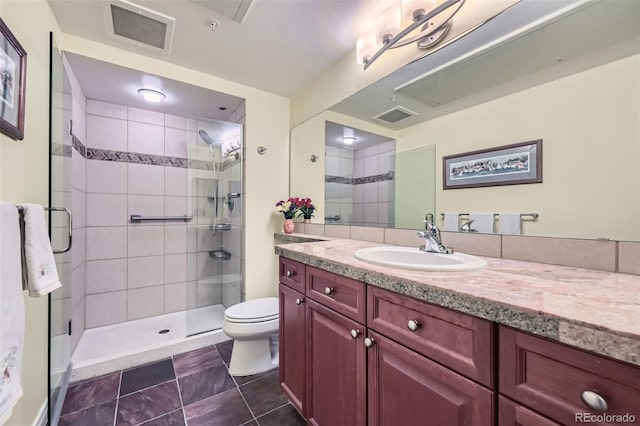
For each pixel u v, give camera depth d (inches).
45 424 47.2
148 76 73.0
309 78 83.4
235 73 80.2
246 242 89.0
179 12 54.6
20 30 40.1
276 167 94.7
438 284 26.3
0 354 27.0
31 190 44.1
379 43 54.6
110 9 53.5
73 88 72.2
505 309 20.9
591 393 17.2
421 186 55.1
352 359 36.4
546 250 37.5
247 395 57.2
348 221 73.4
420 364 27.7
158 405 53.8
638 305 20.3
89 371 65.0
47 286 35.7
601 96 33.6
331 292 40.5
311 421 44.4
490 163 44.3
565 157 36.4
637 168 31.1
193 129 97.9
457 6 47.1
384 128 62.9
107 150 89.7
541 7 38.6
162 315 98.7
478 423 23.0
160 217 99.0
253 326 63.7
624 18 32.4
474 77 46.0
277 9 53.9
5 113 34.9
